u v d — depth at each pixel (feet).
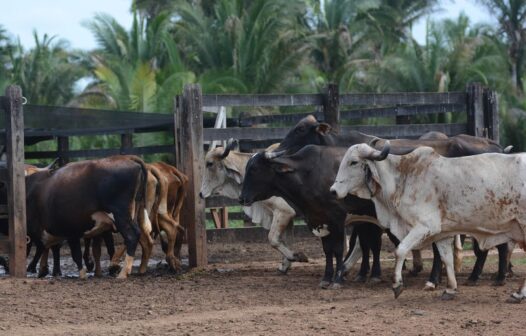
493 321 32.96
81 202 48.39
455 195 37.27
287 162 44.75
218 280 47.34
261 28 140.26
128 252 48.32
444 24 143.54
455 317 33.94
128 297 40.98
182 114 53.78
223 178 53.52
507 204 36.50
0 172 49.98
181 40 158.10
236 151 56.34
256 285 44.93
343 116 64.23
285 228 50.85
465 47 139.95
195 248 53.67
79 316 36.22
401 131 59.98
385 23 177.68
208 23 156.35
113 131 69.77
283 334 31.55
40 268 51.34
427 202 37.81
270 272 51.39
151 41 155.63
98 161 48.70
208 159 53.52
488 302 37.24
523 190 36.19
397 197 38.47
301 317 34.71
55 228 49.21
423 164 38.01
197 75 148.05
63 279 48.21
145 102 124.16
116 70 130.00
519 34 171.94
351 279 47.50
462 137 46.83
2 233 54.60
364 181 39.86
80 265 49.26
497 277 43.09
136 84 124.77
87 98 131.23
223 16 151.84
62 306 38.68
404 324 32.78
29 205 50.31
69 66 155.94
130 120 63.93
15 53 171.01
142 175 48.78
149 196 50.75
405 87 139.23
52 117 63.98
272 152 45.44
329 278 43.98
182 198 53.42
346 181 39.93
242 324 33.60
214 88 125.29
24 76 155.33
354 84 144.66
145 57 154.81
